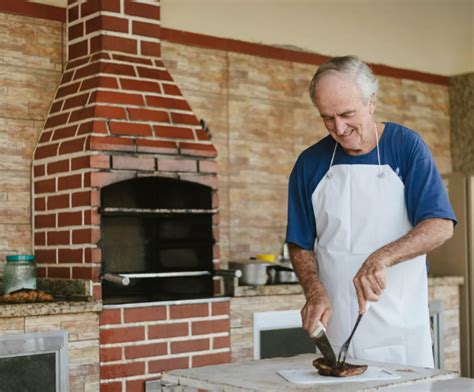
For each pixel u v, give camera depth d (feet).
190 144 13.14
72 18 13.57
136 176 12.46
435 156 19.35
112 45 13.02
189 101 15.46
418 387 6.48
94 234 12.07
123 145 12.34
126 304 12.07
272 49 16.65
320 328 7.00
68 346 11.44
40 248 13.14
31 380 11.05
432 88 19.39
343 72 7.84
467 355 17.07
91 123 12.26
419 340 8.35
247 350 13.58
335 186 8.55
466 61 19.99
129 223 14.10
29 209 13.33
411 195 8.24
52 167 12.89
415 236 7.74
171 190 14.16
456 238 17.51
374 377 6.81
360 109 7.91
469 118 19.38
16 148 13.23
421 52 19.25
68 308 11.33
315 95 7.97
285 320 14.11
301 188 8.79
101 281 12.18
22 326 10.98
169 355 12.54
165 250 14.26
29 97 13.38
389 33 18.70
